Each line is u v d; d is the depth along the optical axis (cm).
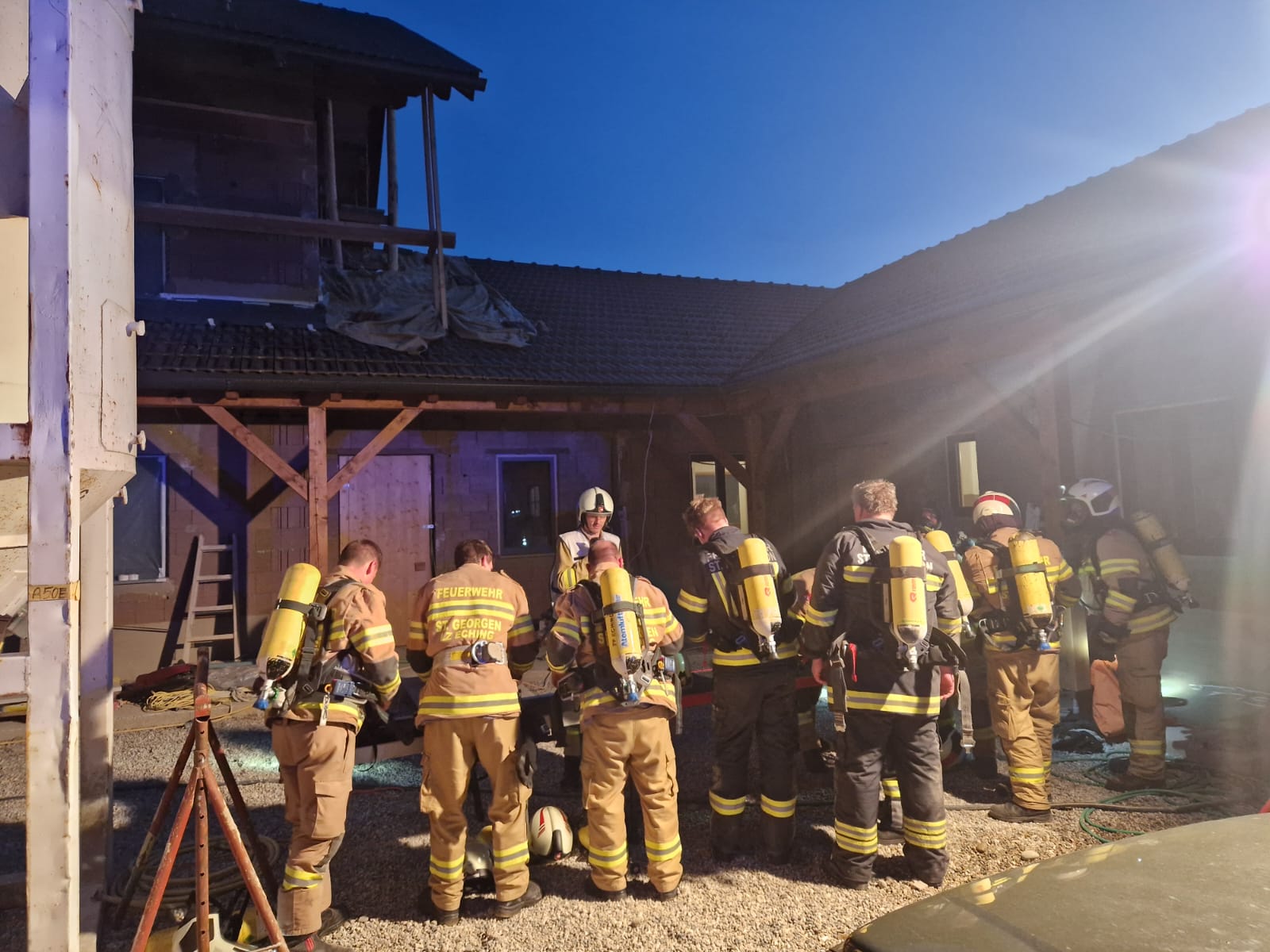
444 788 292
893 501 333
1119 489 649
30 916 193
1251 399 567
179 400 699
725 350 1105
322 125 992
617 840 305
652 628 310
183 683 690
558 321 1120
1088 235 754
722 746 338
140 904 292
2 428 198
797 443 1060
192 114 938
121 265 248
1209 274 471
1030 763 371
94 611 305
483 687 294
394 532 903
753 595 316
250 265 927
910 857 312
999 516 402
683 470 1053
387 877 329
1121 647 409
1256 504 581
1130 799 389
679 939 275
